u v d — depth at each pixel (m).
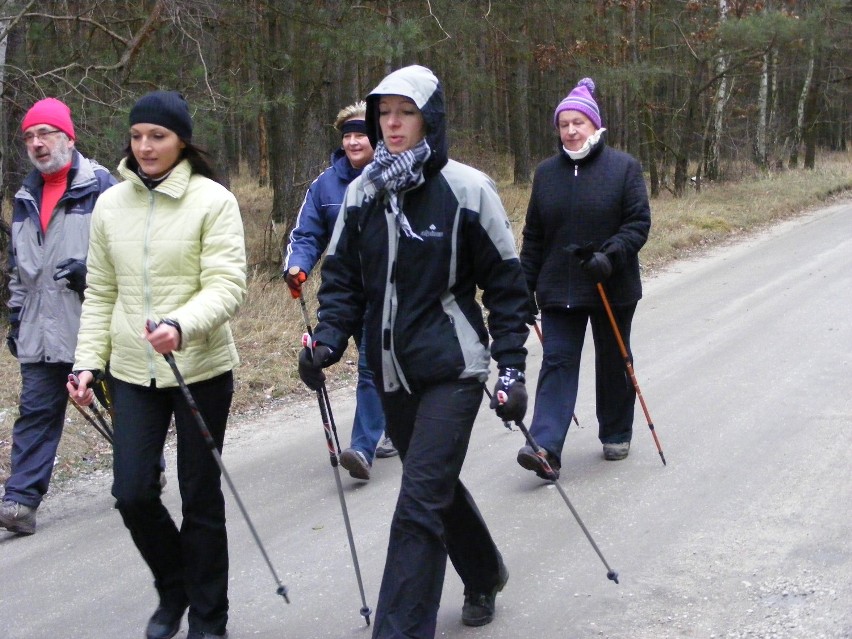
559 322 5.40
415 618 3.04
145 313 3.49
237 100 9.96
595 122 5.36
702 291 10.98
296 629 3.80
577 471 5.46
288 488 5.45
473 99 27.83
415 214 3.21
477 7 14.15
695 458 5.51
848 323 8.61
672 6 23.81
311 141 12.38
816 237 15.07
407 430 3.40
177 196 3.48
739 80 30.62
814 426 5.89
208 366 3.50
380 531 4.76
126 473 3.42
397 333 3.24
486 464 5.69
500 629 3.71
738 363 7.50
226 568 3.62
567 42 18.89
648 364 7.69
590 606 3.87
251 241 14.84
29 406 5.00
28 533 4.95
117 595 4.23
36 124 4.83
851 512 4.59
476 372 3.25
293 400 7.30
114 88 9.74
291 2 10.98
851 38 29.69
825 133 43.44
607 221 5.29
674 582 4.02
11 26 9.02
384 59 10.99
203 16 10.66
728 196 20.55
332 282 3.43
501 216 3.27
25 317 5.00
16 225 5.02
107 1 10.90
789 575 3.99
